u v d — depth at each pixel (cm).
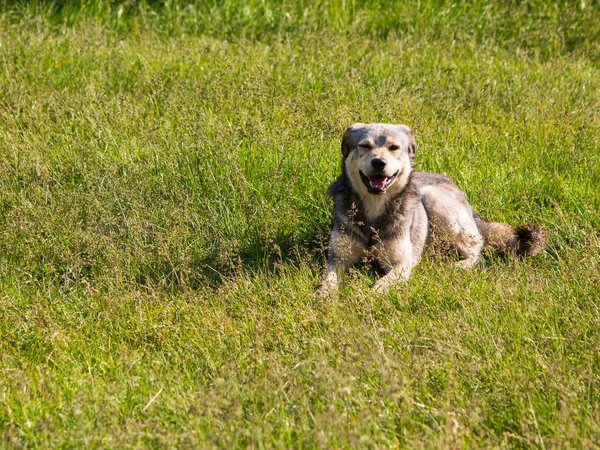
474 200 1248
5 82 1570
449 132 1377
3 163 1234
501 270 1009
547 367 719
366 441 599
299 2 2164
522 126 1466
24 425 675
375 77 1683
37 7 2106
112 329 887
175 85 1550
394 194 1087
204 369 787
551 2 2233
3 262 1027
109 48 1809
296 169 1235
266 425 648
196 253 1075
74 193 1152
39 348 852
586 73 1794
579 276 935
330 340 783
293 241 1120
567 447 605
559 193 1233
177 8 2116
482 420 651
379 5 2180
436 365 730
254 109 1466
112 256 1021
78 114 1442
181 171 1223
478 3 2212
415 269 1066
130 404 713
